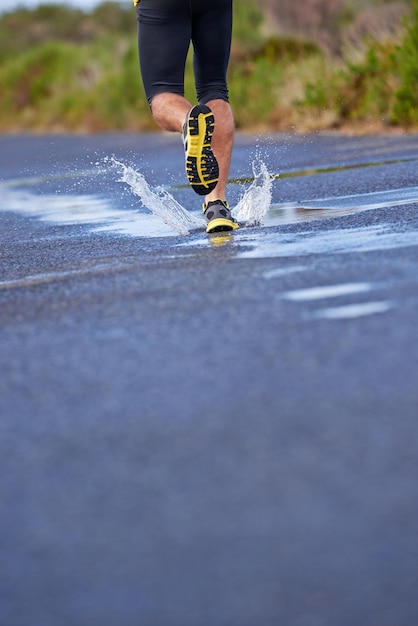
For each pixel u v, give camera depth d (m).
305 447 3.27
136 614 2.42
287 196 10.71
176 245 7.67
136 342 4.71
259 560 2.61
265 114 24.95
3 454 3.48
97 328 5.06
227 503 2.93
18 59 50.44
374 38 24.48
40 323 5.32
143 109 32.81
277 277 5.77
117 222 10.09
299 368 4.05
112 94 34.75
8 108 44.38
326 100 22.72
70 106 39.03
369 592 2.43
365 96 21.38
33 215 11.84
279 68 26.64
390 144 16.36
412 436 3.28
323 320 4.71
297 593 2.44
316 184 11.57
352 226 7.50
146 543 2.75
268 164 15.55
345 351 4.21
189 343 4.59
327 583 2.48
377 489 2.93
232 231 8.14
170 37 8.26
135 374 4.21
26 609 2.49
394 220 7.53
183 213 9.45
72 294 5.99
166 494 3.03
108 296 5.80
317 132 21.83
